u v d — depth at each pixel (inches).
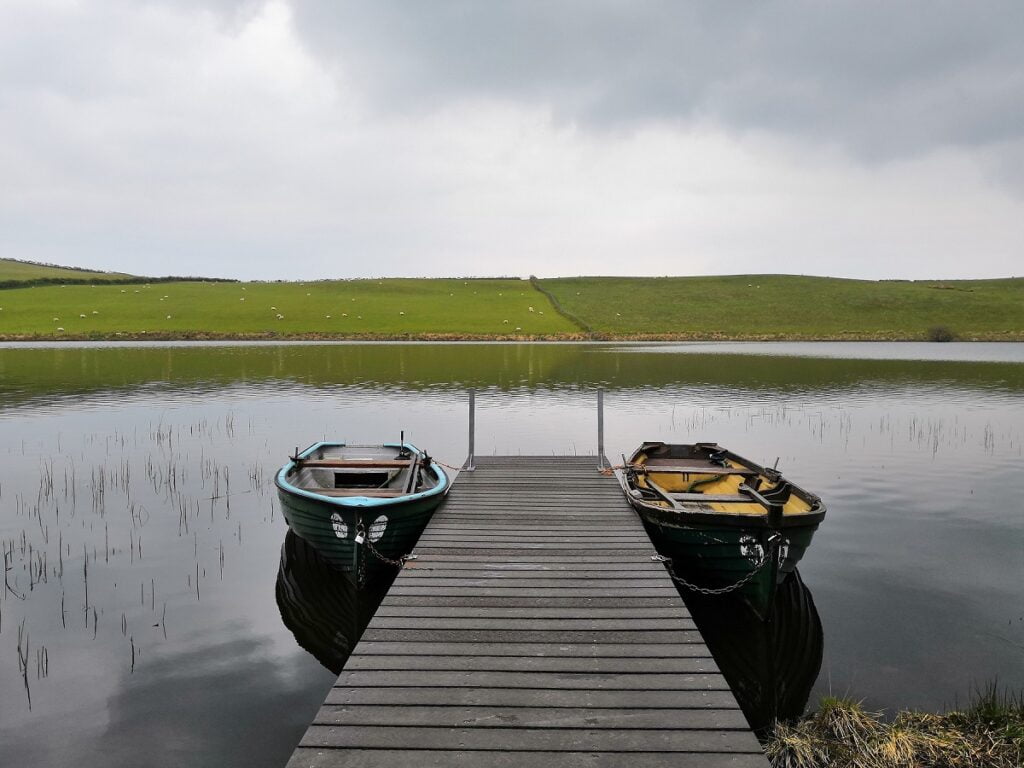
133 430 929.5
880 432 936.9
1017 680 299.9
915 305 3476.9
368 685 231.6
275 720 273.6
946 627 354.6
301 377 1567.4
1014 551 469.7
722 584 384.5
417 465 518.6
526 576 336.8
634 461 567.8
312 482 523.8
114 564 440.8
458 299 3641.7
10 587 400.5
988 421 1020.5
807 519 353.4
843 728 253.4
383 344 2475.4
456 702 221.9
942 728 253.0
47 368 1663.4
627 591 318.0
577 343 2632.9
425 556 366.0
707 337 2819.9
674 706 220.4
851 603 385.1
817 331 3006.9
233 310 3021.7
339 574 436.5
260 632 351.3
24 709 278.1
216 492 618.5
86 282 4151.1
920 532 512.7
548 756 194.7
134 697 288.2
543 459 655.8
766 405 1186.6
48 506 568.7
